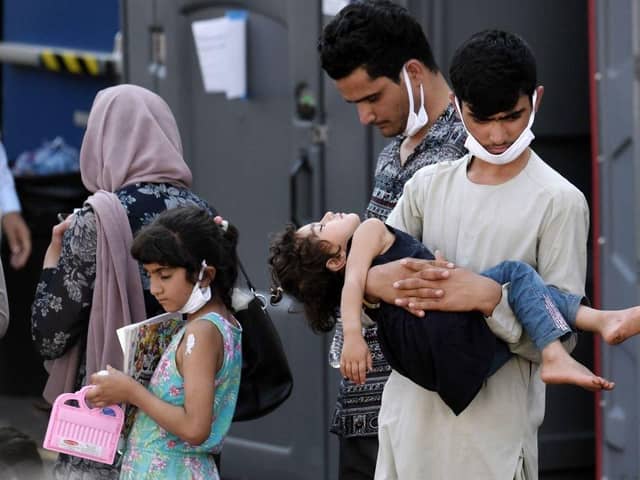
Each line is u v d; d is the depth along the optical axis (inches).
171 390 329.1
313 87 503.2
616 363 452.4
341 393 362.6
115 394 324.5
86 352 351.9
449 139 348.8
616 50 445.7
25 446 421.1
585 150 494.6
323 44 353.7
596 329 292.2
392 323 300.8
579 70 486.3
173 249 322.7
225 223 342.6
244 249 534.6
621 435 452.1
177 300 327.9
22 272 672.4
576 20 484.4
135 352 332.5
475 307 295.6
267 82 521.3
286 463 524.4
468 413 306.8
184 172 367.2
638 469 449.4
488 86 290.0
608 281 451.5
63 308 351.6
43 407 373.4
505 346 304.0
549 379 289.1
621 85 444.8
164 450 331.0
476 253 304.3
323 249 308.0
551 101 484.4
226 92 530.6
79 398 329.4
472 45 295.0
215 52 530.0
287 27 510.9
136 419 335.6
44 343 355.9
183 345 328.5
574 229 298.8
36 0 782.5
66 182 669.9
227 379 334.6
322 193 504.4
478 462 306.8
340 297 316.2
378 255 307.4
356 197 491.8
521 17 478.3
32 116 785.6
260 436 532.7
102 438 331.0
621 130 445.7
